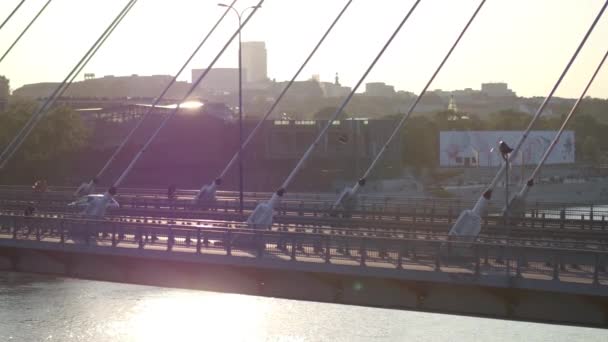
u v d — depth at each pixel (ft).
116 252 139.95
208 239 135.03
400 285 116.98
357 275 118.11
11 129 456.04
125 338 192.65
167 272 137.90
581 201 495.82
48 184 459.32
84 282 246.68
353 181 496.23
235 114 614.34
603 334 186.60
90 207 184.34
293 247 124.47
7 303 219.61
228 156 505.66
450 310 113.70
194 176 502.79
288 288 126.41
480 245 112.16
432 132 611.47
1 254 154.30
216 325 200.03
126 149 492.95
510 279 108.27
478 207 148.66
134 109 508.53
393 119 542.16
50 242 146.92
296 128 504.43
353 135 499.92
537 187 508.12
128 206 263.90
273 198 168.76
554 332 189.16
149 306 218.59
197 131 502.79
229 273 132.05
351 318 204.85
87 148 482.28
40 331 196.34
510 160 166.20
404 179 519.60
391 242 121.29
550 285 106.11
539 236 184.96
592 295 104.17
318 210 221.87
